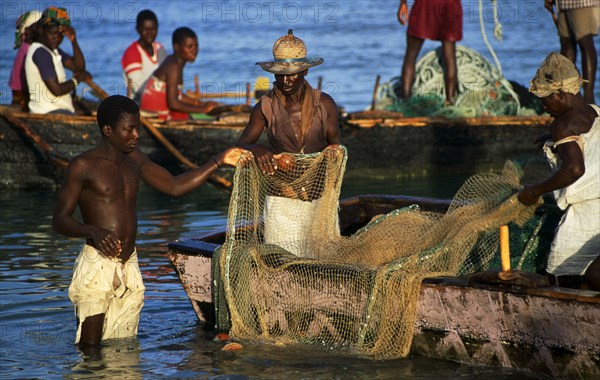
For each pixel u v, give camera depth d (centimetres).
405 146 3591
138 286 1847
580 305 1466
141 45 3794
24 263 2400
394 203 2242
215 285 1886
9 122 3403
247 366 1677
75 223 1747
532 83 1662
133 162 1839
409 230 1847
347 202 2262
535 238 1900
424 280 1667
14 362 1709
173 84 3559
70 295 1808
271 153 1862
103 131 1772
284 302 1822
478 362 1625
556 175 1617
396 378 1591
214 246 1947
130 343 1827
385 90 3991
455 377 1584
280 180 1930
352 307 1731
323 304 1770
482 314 1595
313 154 1892
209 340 1842
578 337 1484
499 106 3834
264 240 1970
